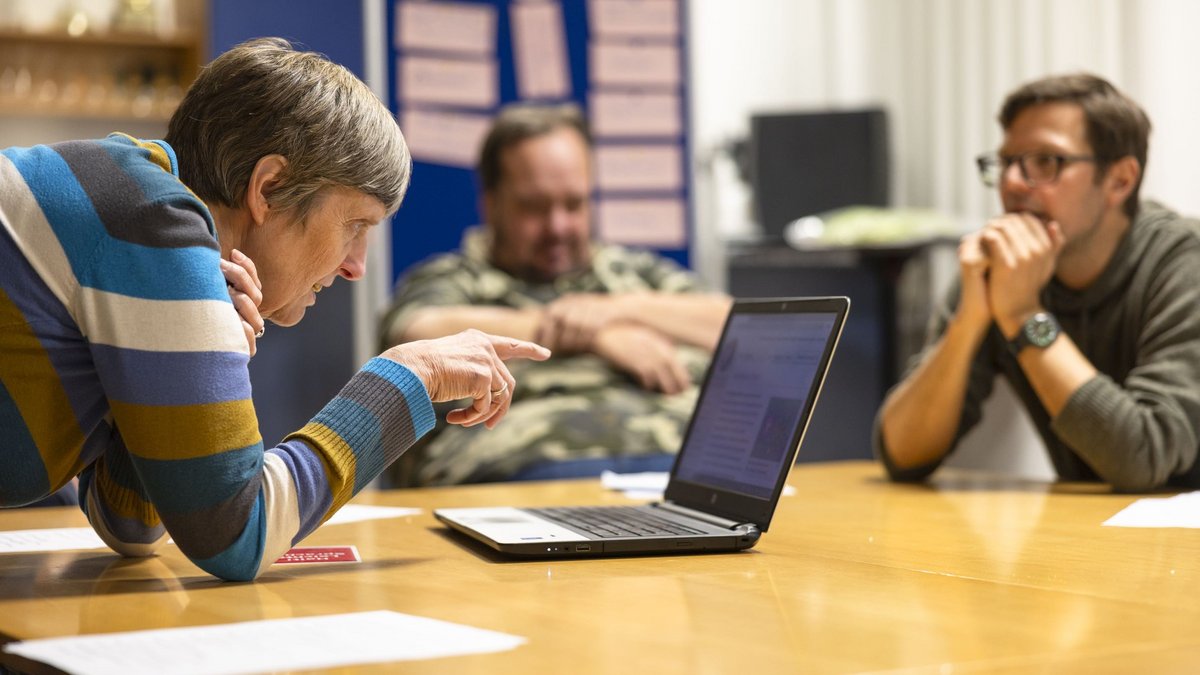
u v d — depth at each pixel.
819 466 2.35
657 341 3.06
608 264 3.37
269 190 1.23
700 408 1.64
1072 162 2.00
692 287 3.40
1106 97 2.01
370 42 4.05
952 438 2.04
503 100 4.21
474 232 3.46
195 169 1.23
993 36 4.55
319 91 1.24
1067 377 1.88
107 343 1.10
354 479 1.20
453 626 0.92
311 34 3.99
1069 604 0.99
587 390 3.04
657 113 4.40
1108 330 2.05
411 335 3.05
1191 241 1.99
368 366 1.25
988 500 1.76
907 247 4.15
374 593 1.08
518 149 3.26
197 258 1.13
